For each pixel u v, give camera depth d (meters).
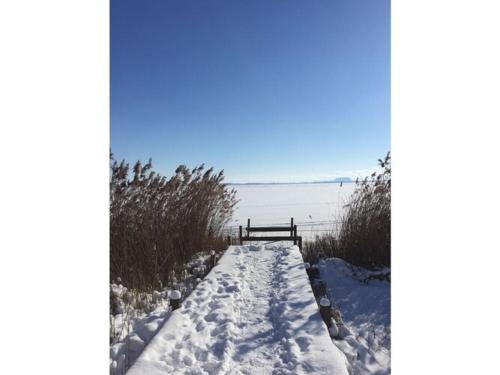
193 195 7.49
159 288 5.28
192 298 4.48
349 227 8.09
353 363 3.47
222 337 3.49
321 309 3.89
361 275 7.02
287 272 5.72
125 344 3.43
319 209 22.03
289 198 32.78
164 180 6.66
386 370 3.44
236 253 7.36
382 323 4.77
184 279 5.81
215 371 2.92
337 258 7.85
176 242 6.64
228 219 8.91
